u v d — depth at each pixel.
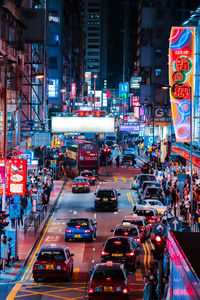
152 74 99.31
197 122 60.62
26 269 26.19
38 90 88.31
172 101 56.59
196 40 60.50
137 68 150.38
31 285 22.88
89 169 67.12
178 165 60.06
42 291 21.72
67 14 144.62
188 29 56.97
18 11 50.34
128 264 25.08
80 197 54.53
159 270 17.22
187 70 56.72
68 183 66.69
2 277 24.25
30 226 35.78
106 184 64.94
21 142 53.62
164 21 94.31
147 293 17.39
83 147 66.81
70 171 71.12
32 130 60.00
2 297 20.66
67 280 23.73
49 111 102.12
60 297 20.67
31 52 76.06
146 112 114.44
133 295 21.11
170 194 48.41
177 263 7.42
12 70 47.22
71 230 32.81
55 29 123.75
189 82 56.84
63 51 131.25
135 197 54.56
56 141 94.31
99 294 18.98
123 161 89.06
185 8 78.81
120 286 19.00
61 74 124.25
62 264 23.08
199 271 6.39
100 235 35.41
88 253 29.91
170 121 83.19
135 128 102.56
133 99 129.75
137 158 106.19
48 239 33.97
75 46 174.75
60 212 45.25
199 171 59.25
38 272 23.05
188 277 6.33
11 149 45.59
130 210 46.28
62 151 87.50
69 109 143.88
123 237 26.23
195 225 33.97
